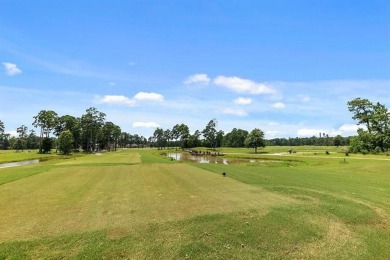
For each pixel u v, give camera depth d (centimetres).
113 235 1059
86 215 1289
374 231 1227
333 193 1884
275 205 1480
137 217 1257
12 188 2014
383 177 3089
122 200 1585
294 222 1241
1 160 6769
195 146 18438
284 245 1042
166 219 1230
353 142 9281
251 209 1388
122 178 2519
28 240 1005
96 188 1992
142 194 1758
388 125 8881
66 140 10362
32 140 17625
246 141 11900
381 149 8831
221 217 1259
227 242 1037
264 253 980
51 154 10094
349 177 2964
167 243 1009
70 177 2623
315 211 1407
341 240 1111
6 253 916
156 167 3522
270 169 3478
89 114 14025
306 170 3653
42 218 1247
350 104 9375
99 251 945
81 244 987
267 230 1145
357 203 1619
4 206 1462
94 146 14725
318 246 1052
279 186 2045
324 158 6506
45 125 11538
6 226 1145
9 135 18500
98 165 4022
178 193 1783
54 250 945
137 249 967
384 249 1058
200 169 3241
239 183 2186
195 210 1364
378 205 1628
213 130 17662
